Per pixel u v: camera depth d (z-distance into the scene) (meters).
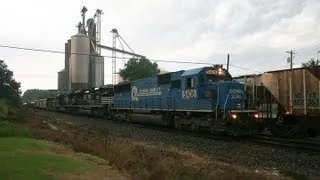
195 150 19.03
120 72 85.50
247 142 22.23
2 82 67.69
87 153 15.79
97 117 52.59
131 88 40.28
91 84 88.50
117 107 44.03
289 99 24.55
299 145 20.27
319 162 15.56
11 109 36.94
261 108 26.84
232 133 24.98
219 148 19.59
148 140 23.28
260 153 17.86
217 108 25.81
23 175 9.67
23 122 32.78
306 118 23.56
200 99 27.45
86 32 93.81
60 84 120.88
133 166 12.68
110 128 32.41
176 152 16.73
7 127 20.64
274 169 14.28
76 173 10.92
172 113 31.66
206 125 26.92
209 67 28.03
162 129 32.03
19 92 72.50
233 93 25.73
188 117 29.12
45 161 12.19
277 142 21.69
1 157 12.21
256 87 27.66
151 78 35.56
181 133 27.95
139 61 84.31
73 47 86.88
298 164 15.25
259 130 27.25
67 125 33.84
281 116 25.33
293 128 24.36
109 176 10.97
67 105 68.81
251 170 13.25
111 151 15.38
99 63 90.88
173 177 11.23
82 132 25.80
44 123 34.00
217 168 12.88
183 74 29.84
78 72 86.00
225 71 28.88
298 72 23.91
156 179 11.12
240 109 25.88
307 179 12.57
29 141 17.59
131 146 17.78
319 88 22.39
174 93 31.17
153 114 35.09
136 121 38.69
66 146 17.72
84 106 57.91
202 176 11.41
